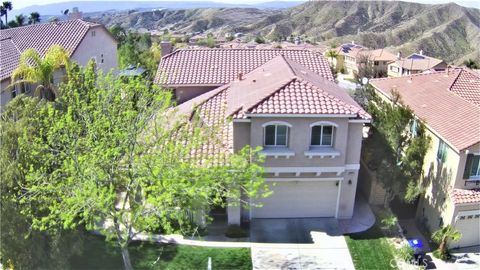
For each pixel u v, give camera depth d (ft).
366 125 104.83
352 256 78.59
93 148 63.52
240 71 115.75
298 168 83.10
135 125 64.03
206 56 120.78
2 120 71.10
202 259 76.33
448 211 82.43
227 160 79.71
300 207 88.99
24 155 64.34
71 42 155.74
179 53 121.70
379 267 76.02
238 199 71.00
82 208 61.98
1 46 145.07
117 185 68.69
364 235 84.99
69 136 65.10
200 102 98.22
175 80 111.86
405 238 84.64
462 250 83.66
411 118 93.30
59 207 59.67
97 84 79.41
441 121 91.76
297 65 109.40
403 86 123.13
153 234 82.74
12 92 126.82
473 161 80.79
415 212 96.53
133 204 66.80
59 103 78.23
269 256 77.77
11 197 62.80
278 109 78.48
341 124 80.84
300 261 76.64
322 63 121.29
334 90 96.78
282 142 82.58
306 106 79.66
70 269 72.54
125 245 65.77
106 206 59.57
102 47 174.60
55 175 61.82
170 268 73.77
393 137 91.81
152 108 66.44
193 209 65.16
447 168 84.43
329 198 88.84
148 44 307.78
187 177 60.75
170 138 71.15
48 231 65.67
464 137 82.12
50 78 118.52
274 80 91.15
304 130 80.79
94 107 72.79
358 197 99.86
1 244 64.75
